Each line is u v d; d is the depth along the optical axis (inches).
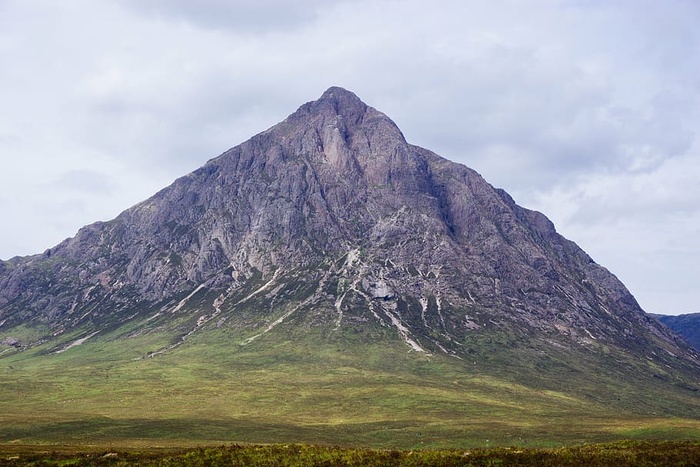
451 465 2618.1
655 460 2573.8
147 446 4808.1
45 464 2768.2
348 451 2878.9
